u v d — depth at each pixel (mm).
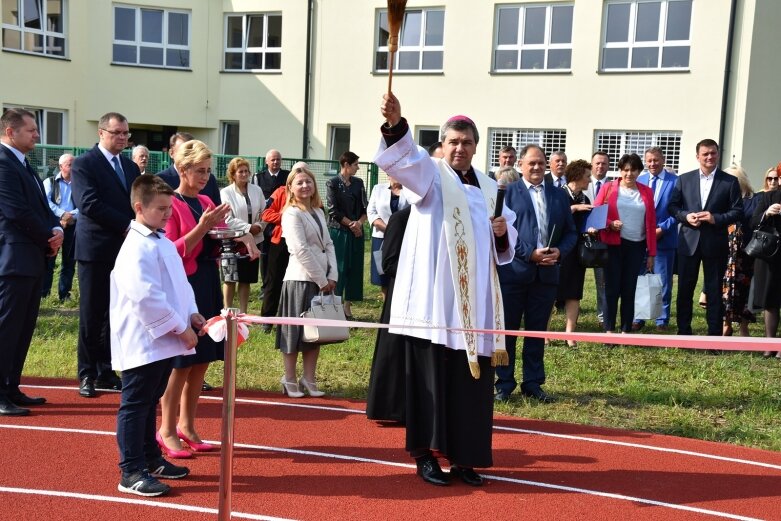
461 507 4824
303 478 5230
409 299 4984
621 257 9242
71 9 21422
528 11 20156
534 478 5387
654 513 4852
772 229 9070
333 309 6938
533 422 6703
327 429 6309
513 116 20375
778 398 7473
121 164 6844
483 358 5012
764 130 18359
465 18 20625
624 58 19297
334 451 5785
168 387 5449
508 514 4742
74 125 21766
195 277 5531
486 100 20609
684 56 18688
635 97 19125
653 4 18875
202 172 5660
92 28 21906
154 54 22641
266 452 5730
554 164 9969
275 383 7652
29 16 20672
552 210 7320
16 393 6605
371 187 21531
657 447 6148
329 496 4930
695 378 8117
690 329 9672
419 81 21219
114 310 4805
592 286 14266
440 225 4969
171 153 7000
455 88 20875
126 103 22359
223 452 3977
